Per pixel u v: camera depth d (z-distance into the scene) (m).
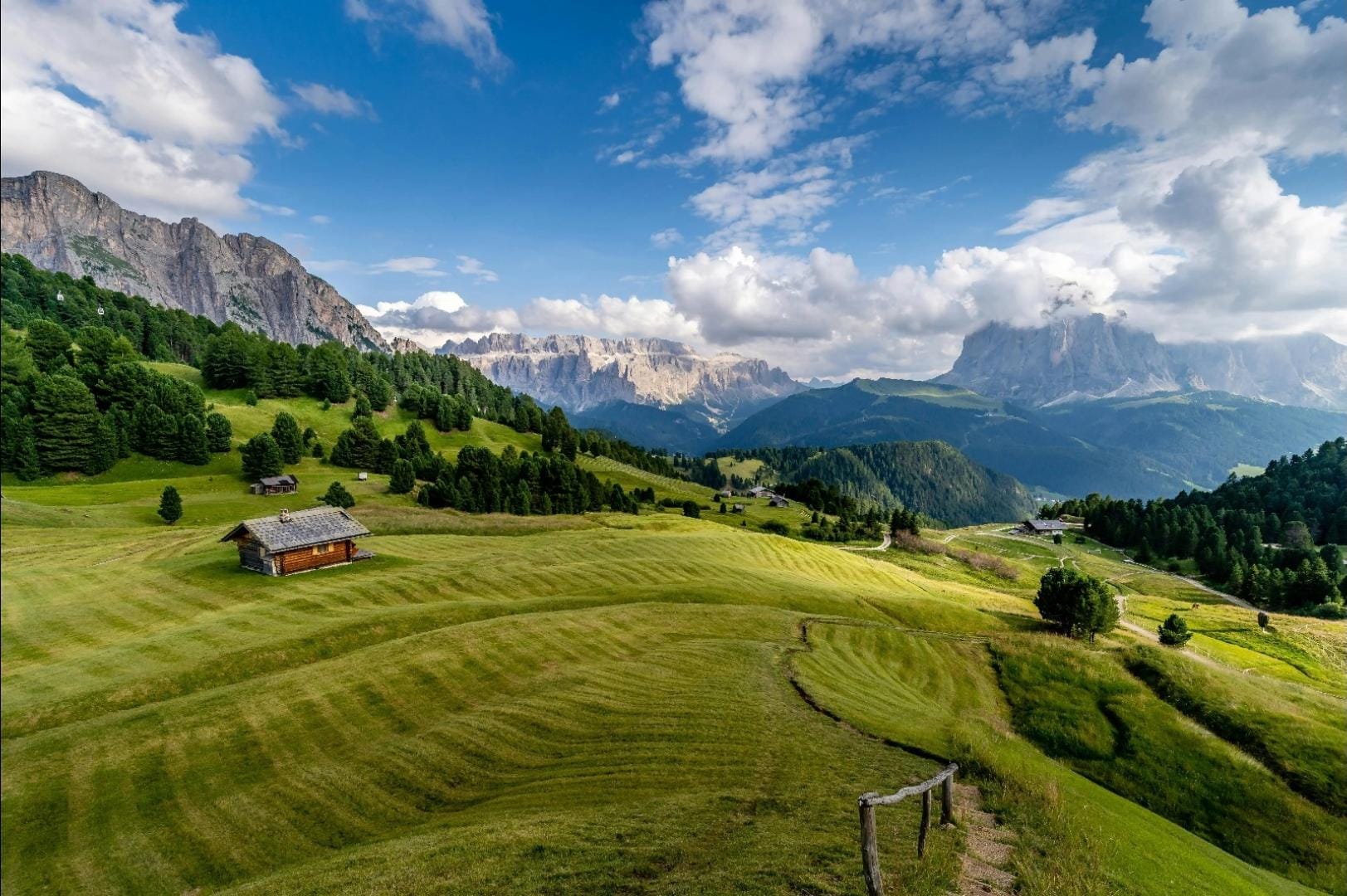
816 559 110.31
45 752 29.70
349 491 143.38
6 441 126.31
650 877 17.70
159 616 51.88
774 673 44.41
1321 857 35.62
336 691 37.16
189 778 28.48
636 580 73.00
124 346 184.38
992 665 57.25
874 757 30.09
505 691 39.38
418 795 27.88
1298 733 46.25
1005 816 22.88
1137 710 49.56
